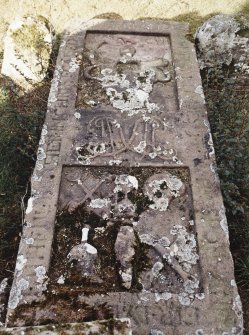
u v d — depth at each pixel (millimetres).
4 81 4430
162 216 3008
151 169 3277
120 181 3174
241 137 3496
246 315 2957
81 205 3045
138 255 2807
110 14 5082
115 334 1940
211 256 2787
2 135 3816
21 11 5051
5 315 2793
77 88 3832
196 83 3885
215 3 5078
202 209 3010
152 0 5078
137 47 4312
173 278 2719
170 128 3539
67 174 3238
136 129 3535
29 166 3797
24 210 3373
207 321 2527
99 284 2656
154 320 2520
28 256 2746
